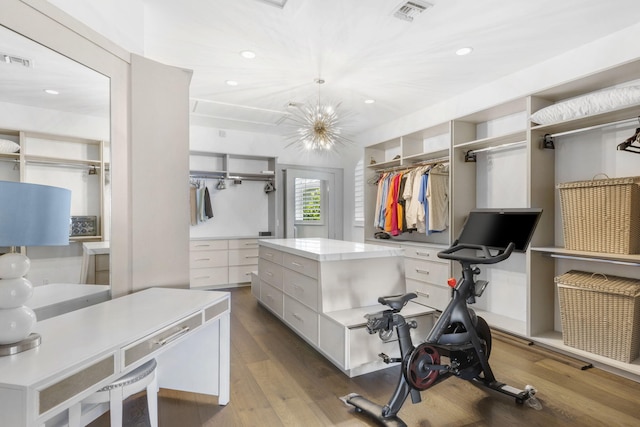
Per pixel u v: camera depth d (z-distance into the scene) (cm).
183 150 209
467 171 361
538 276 278
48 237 119
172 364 202
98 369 108
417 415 182
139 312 150
